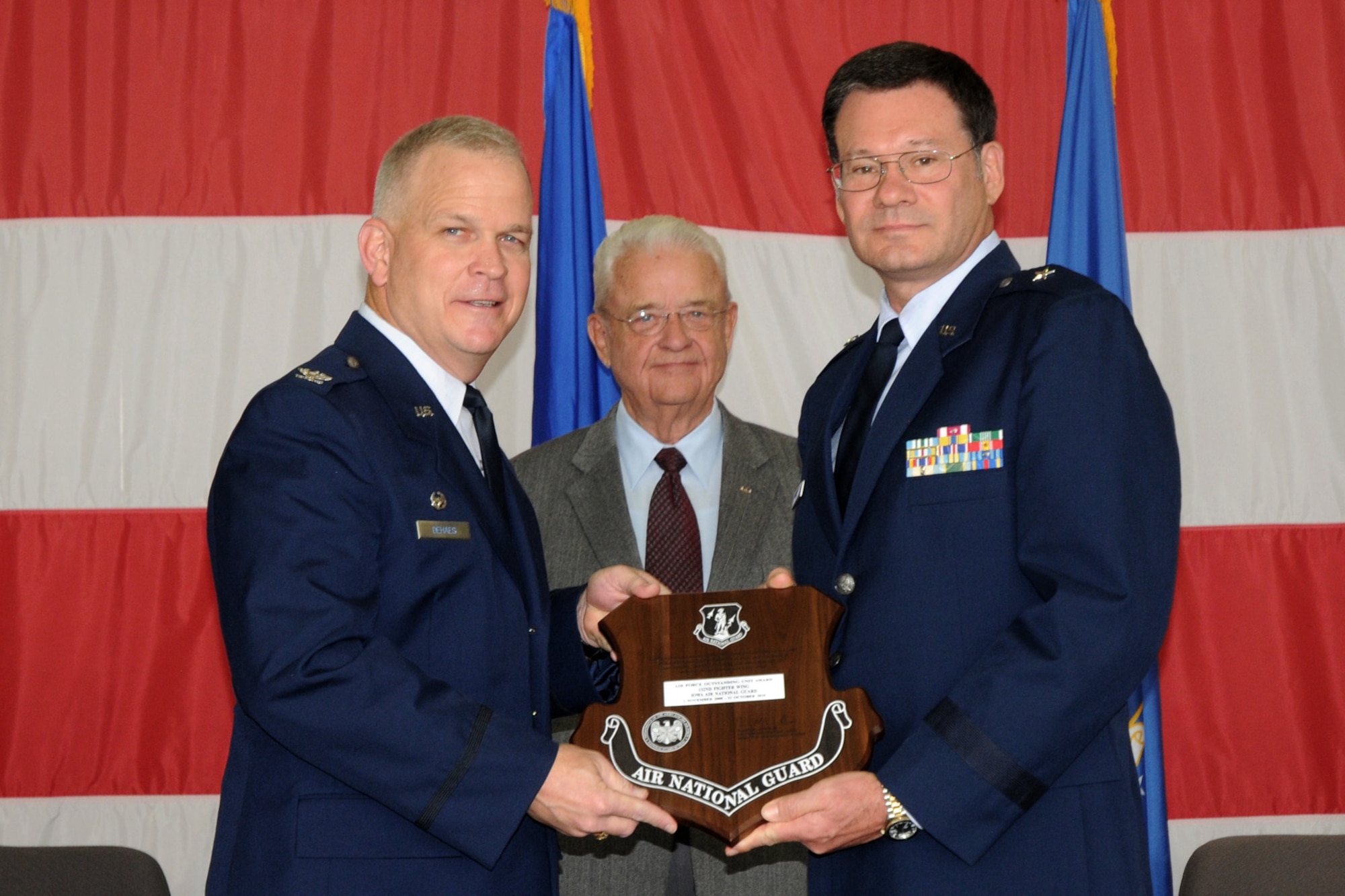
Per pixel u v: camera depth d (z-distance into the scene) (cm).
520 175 206
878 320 228
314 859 176
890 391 202
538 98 351
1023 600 186
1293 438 352
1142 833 192
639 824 249
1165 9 362
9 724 330
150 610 336
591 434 278
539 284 331
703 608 199
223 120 347
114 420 339
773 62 358
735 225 355
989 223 215
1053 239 334
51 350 339
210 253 344
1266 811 344
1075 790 183
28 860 236
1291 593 349
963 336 198
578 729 192
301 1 351
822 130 358
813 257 356
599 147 353
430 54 352
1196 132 359
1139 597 175
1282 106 359
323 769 176
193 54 348
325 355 201
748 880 246
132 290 342
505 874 185
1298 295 355
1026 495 184
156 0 348
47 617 333
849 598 199
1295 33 359
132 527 337
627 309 268
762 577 258
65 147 344
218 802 332
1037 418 184
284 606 175
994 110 213
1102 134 337
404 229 202
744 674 193
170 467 339
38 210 342
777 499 267
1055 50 360
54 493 336
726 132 357
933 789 175
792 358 353
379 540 187
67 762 330
